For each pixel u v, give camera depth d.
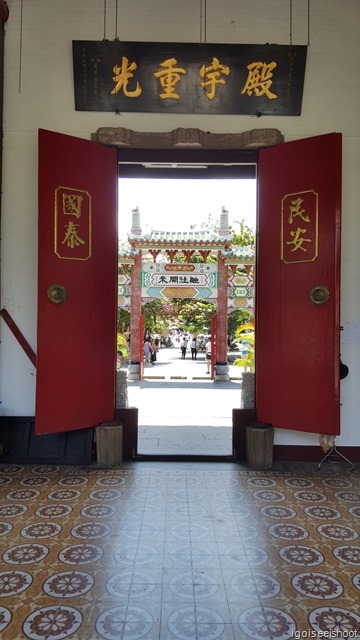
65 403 5.11
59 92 5.43
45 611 2.67
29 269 5.50
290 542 3.50
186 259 14.79
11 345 5.50
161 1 5.41
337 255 4.96
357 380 5.47
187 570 3.10
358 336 5.45
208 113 5.40
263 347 5.45
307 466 5.31
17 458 5.33
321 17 5.43
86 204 5.27
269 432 5.27
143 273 14.51
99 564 3.16
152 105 5.38
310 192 5.12
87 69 5.28
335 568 3.14
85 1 5.42
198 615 2.64
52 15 5.43
